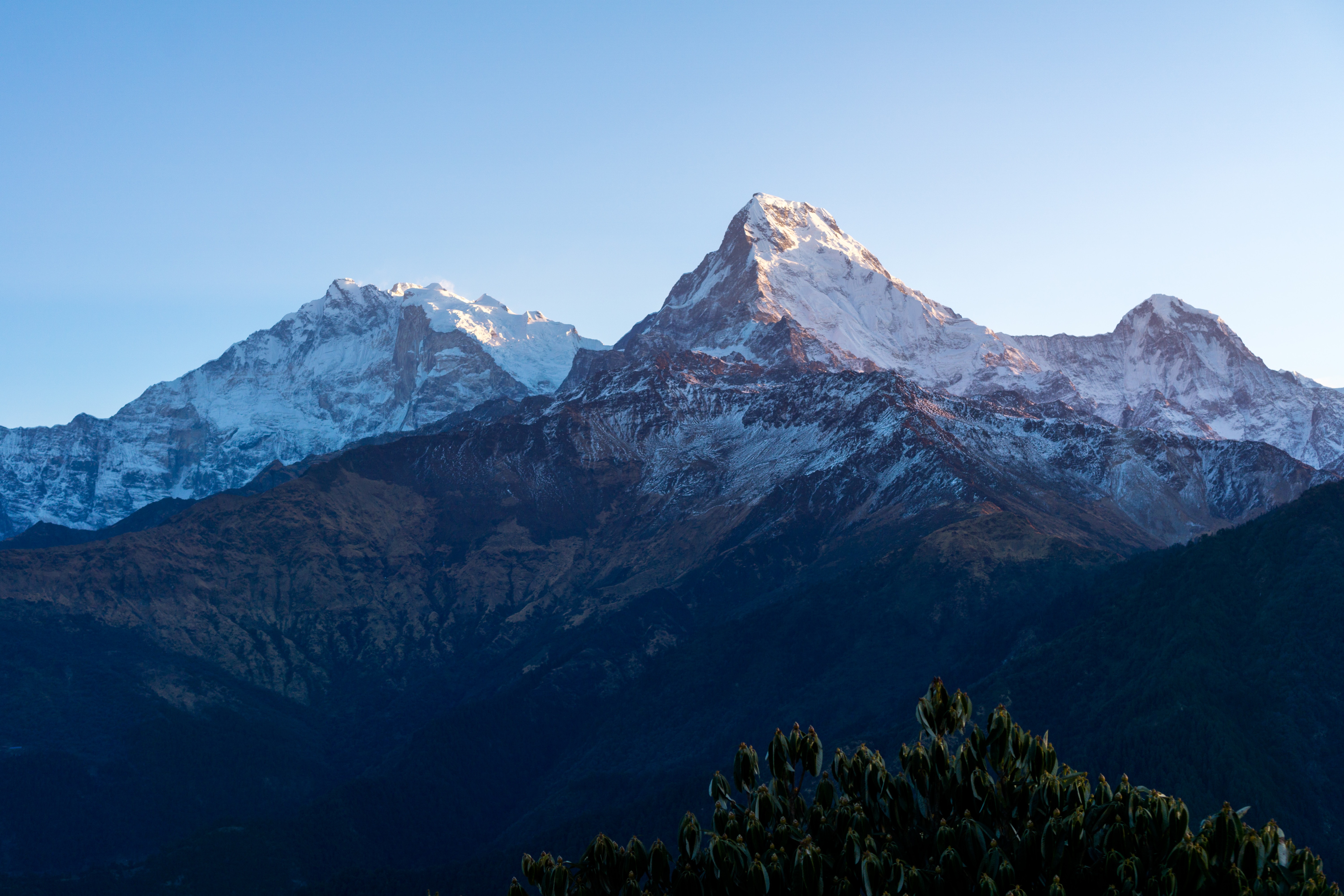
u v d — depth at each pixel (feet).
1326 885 111.96
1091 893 115.03
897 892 113.91
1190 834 118.73
